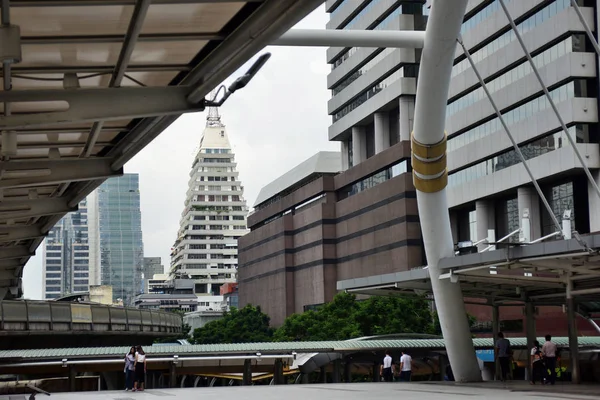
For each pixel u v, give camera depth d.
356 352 45.69
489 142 83.00
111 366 43.47
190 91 16.81
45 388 57.22
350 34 30.62
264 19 12.92
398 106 105.69
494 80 82.75
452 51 30.89
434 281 35.28
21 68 15.74
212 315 172.25
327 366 48.88
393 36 31.34
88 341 64.31
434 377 48.47
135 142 21.31
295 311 132.88
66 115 16.14
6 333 52.50
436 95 32.41
